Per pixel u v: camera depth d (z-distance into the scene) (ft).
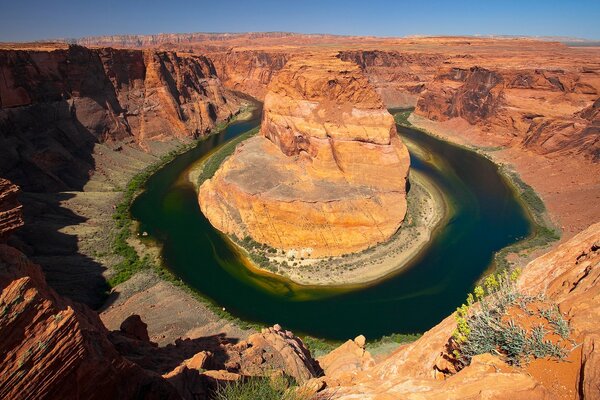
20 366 26.66
